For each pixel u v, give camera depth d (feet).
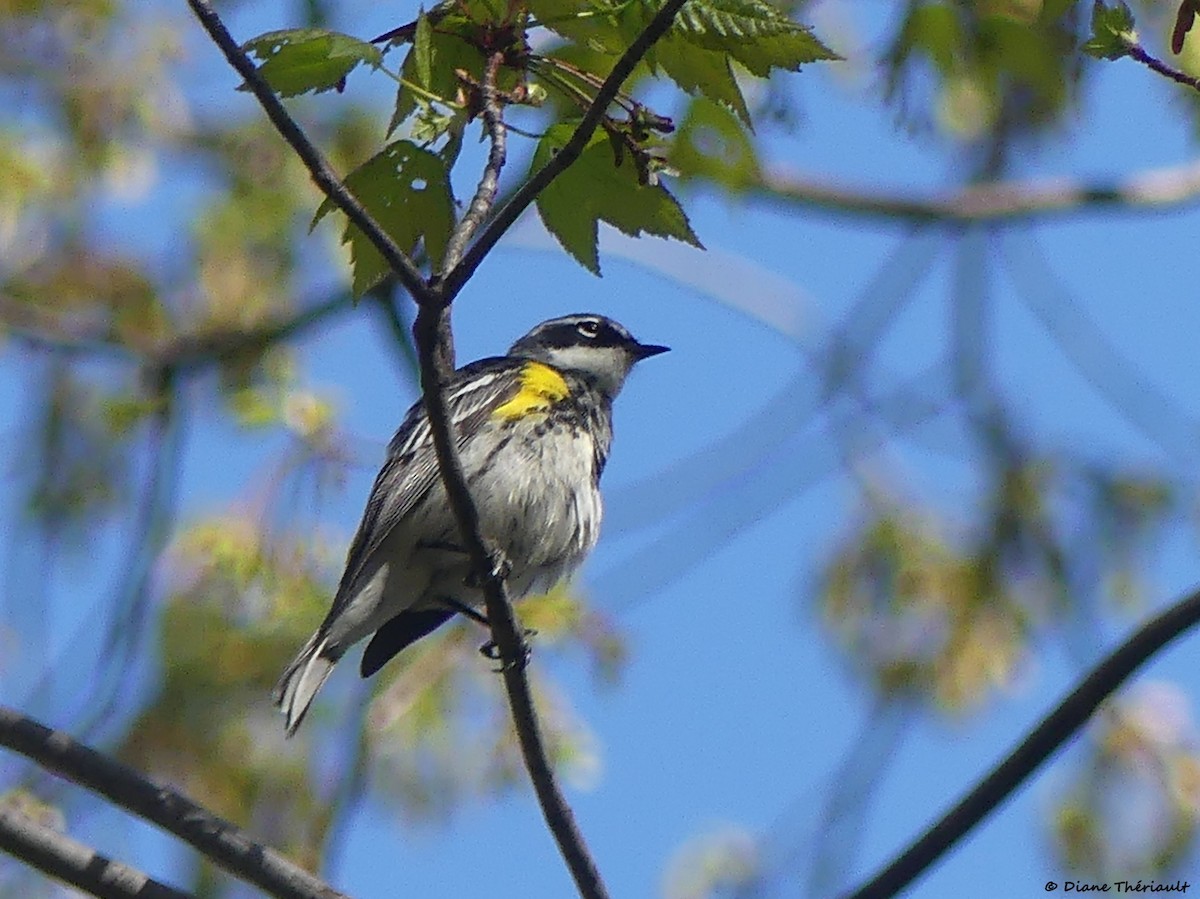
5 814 26.48
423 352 24.66
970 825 27.02
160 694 40.29
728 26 22.12
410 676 39.73
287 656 40.45
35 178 45.62
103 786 27.30
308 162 23.04
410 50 23.94
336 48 22.41
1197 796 39.93
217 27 22.43
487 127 24.04
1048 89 40.09
